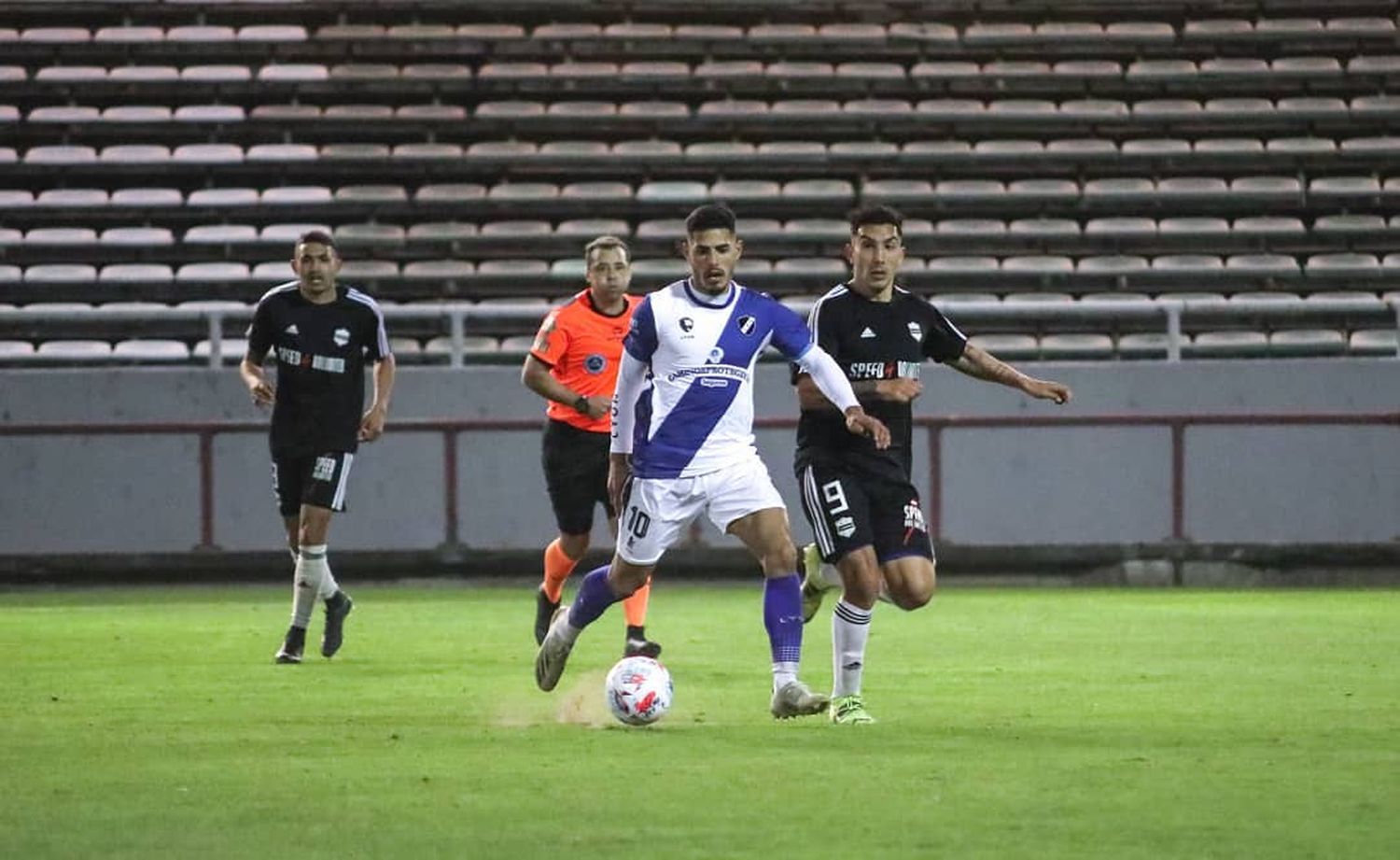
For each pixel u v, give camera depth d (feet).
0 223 181.88
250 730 66.69
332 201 184.14
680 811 49.52
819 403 69.72
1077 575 151.74
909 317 70.90
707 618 120.47
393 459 152.66
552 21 200.03
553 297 179.11
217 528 152.46
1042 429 151.43
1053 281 178.70
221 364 162.30
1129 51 198.49
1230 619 117.08
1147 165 188.65
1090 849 44.52
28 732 66.49
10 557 150.20
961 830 46.83
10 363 167.32
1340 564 151.12
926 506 151.64
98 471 151.43
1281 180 187.21
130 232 180.45
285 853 44.50
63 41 193.36
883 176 188.34
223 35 195.42
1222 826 47.24
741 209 185.26
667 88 193.77
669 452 68.18
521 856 43.91
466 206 184.75
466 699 76.64
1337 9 201.16
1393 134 192.24
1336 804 50.39
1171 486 151.64
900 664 90.43
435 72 194.29
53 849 45.11
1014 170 188.24
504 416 154.40
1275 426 151.02
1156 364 153.79
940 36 198.39
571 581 153.38
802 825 47.67
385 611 127.54
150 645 101.71
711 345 67.51
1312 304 163.94
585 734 65.10
